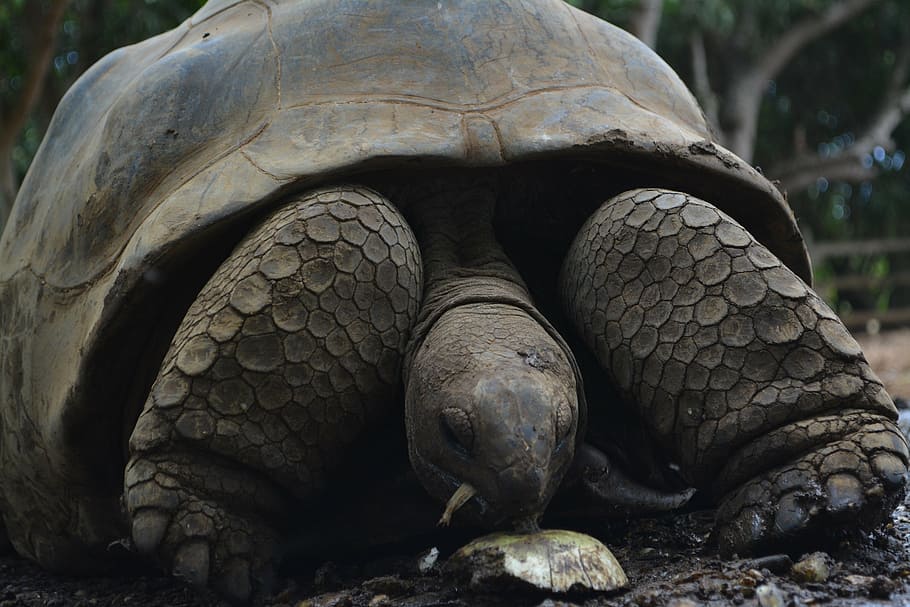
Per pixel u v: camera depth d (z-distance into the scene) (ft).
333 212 14.90
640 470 16.66
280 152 15.83
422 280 15.83
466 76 16.85
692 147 16.70
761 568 13.62
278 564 15.21
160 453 14.47
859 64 94.79
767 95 95.91
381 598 13.97
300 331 14.43
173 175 16.74
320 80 16.88
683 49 83.66
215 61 17.76
